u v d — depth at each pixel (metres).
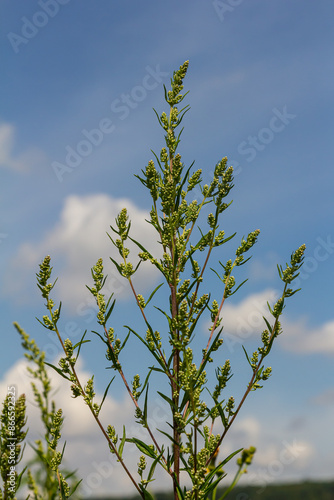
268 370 2.71
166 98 3.30
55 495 1.64
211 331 2.93
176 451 2.77
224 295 3.01
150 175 3.18
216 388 2.84
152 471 2.66
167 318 2.85
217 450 2.78
